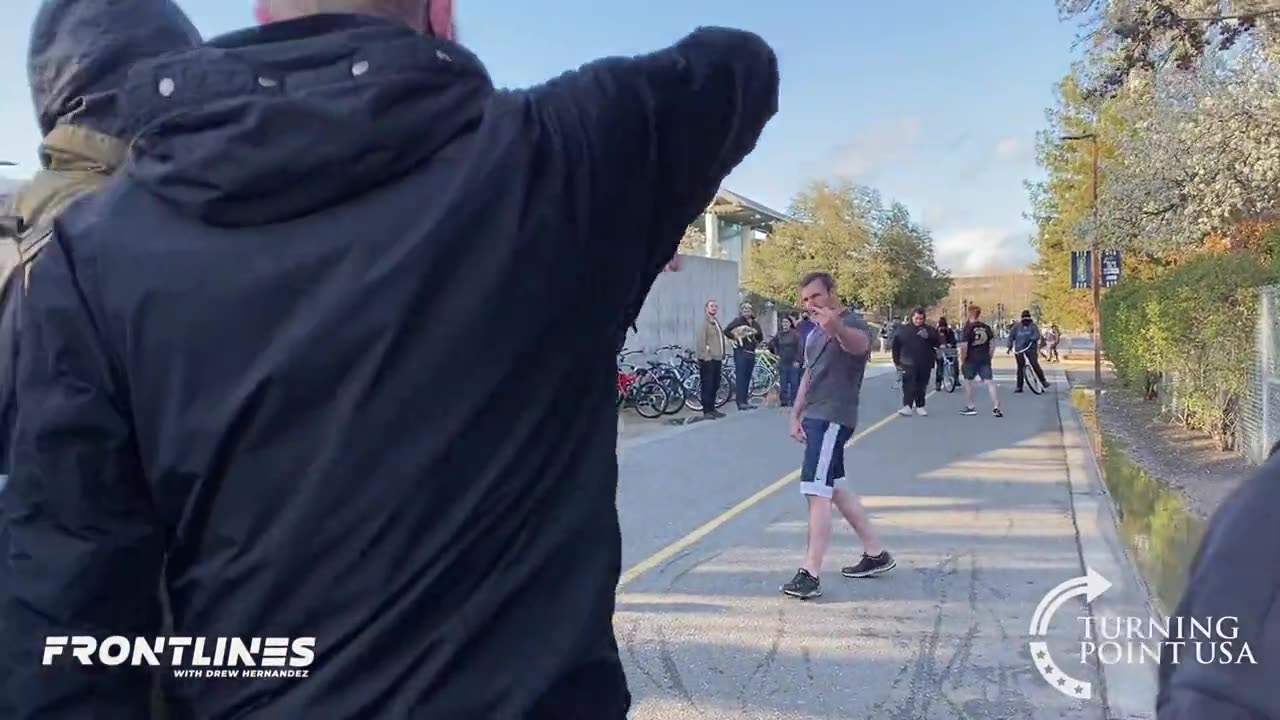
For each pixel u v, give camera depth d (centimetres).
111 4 193
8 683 108
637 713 443
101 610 111
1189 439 1327
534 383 122
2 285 159
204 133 112
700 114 136
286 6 125
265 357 112
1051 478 1039
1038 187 3656
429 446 114
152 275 113
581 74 133
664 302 2177
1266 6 1048
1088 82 1273
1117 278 2230
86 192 172
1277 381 984
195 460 113
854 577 657
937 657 505
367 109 111
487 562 119
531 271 120
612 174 128
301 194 113
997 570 666
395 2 127
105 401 113
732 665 500
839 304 614
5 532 112
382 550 113
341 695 113
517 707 117
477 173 120
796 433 630
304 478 112
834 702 452
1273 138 1248
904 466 1141
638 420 1723
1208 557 120
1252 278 1109
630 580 661
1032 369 2316
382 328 113
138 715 115
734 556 723
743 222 4412
